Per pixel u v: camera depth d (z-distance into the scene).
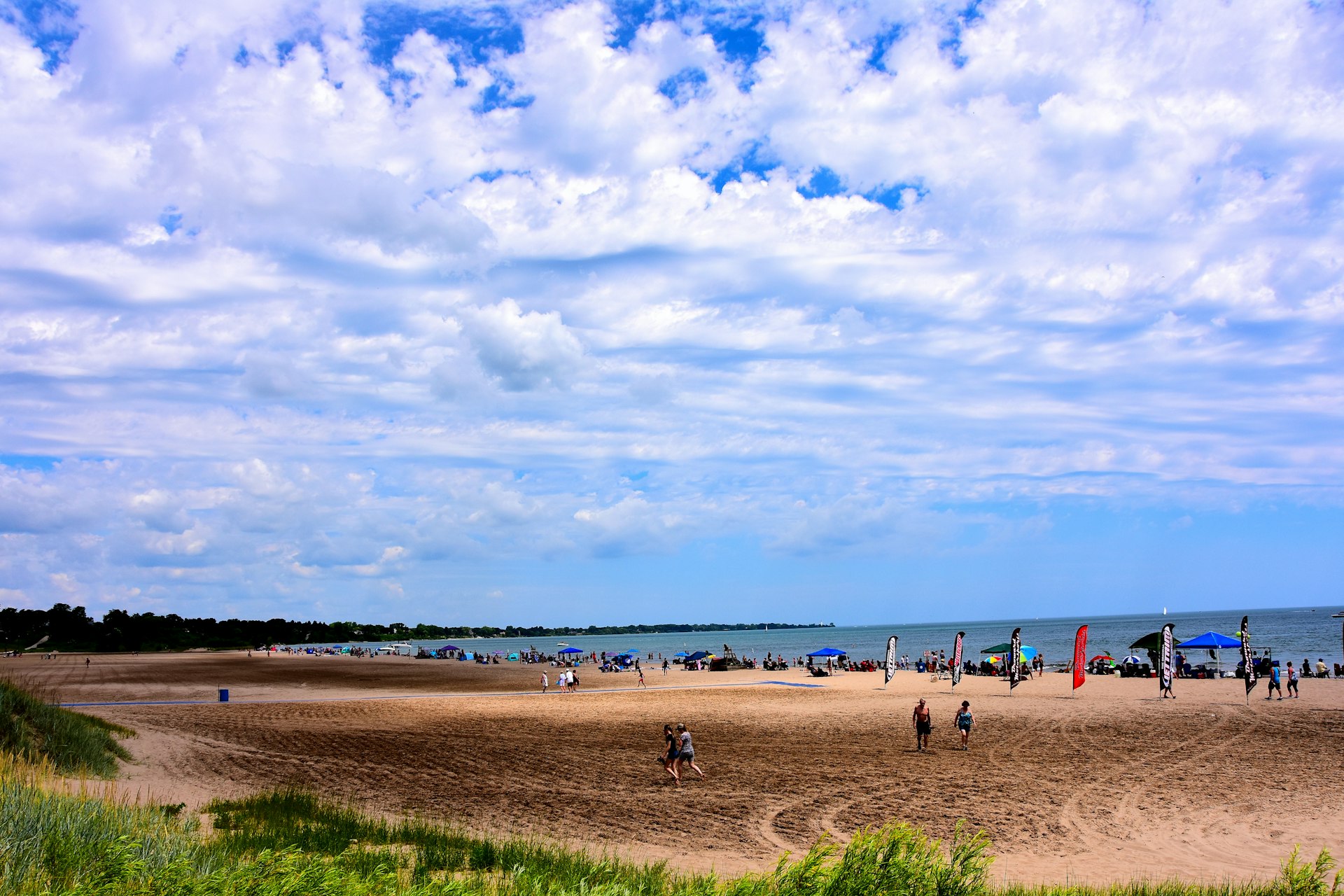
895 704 36.94
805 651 142.12
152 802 13.22
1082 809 15.84
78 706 38.09
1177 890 9.41
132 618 157.75
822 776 19.58
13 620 145.25
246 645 167.25
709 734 28.16
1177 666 46.56
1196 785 17.81
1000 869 11.95
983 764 20.91
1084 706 33.47
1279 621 199.38
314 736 27.38
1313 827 14.30
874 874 6.45
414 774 20.23
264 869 6.96
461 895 7.25
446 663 96.12
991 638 174.00
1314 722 26.91
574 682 52.12
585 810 16.05
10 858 7.02
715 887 7.19
